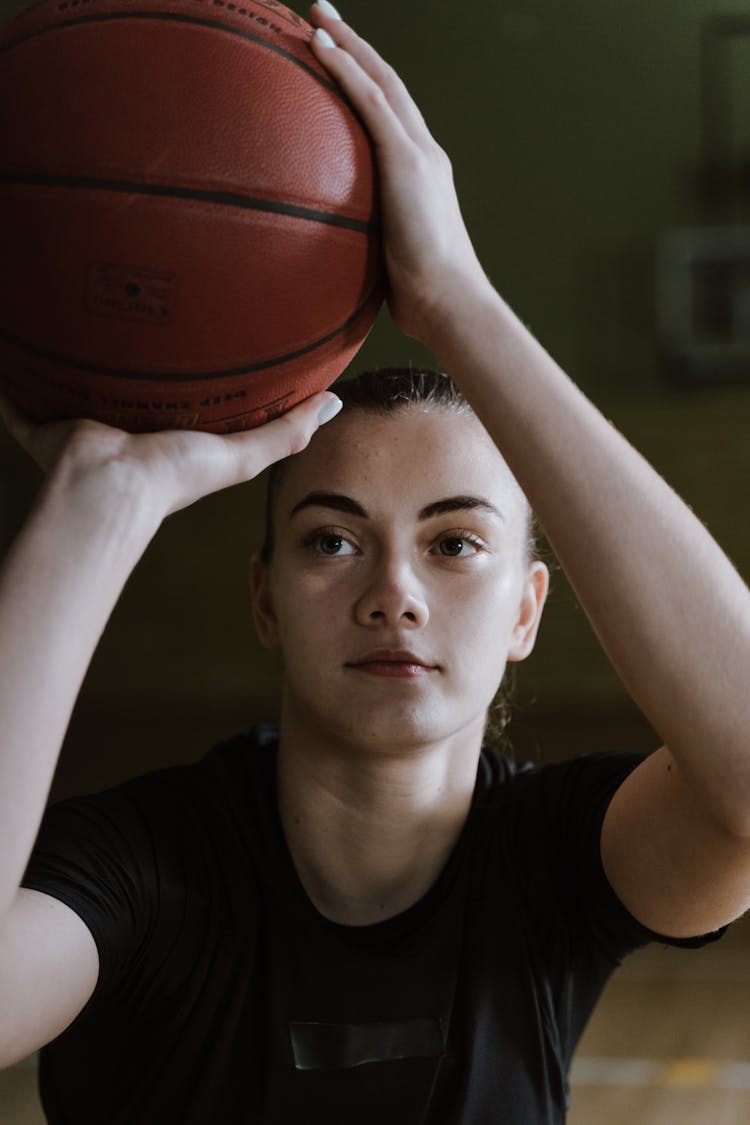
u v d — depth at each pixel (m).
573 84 6.57
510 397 0.95
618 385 6.55
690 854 1.03
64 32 0.94
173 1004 1.08
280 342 0.96
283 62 0.96
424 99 6.64
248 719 5.71
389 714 1.05
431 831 1.13
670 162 6.52
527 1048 1.09
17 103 0.92
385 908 1.13
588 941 1.15
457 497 1.08
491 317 0.97
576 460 0.93
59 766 5.30
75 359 0.94
